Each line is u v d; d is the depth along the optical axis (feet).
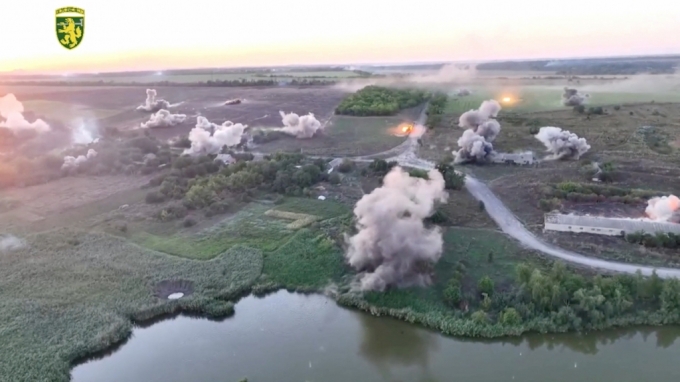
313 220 348.59
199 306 261.44
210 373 220.43
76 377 219.41
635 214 331.77
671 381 209.77
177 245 321.73
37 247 318.86
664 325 237.66
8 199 395.96
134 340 244.42
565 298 245.04
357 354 231.50
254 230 338.75
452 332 239.91
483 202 366.43
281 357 230.48
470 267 281.33
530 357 228.43
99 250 314.76
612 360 224.33
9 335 236.02
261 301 271.90
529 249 297.12
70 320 248.11
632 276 254.88
